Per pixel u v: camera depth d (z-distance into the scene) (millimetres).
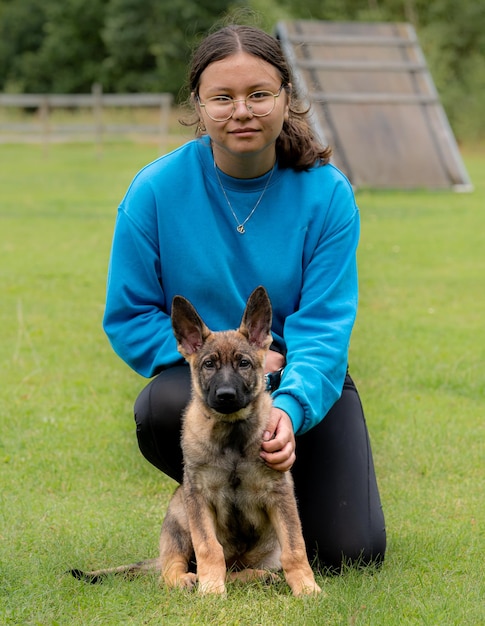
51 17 60438
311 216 5559
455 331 11625
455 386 9539
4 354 10633
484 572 5316
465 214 21484
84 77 60000
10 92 59219
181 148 5730
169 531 5320
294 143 5547
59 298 13547
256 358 5164
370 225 19812
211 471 5066
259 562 5402
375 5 45406
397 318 12297
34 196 25312
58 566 5387
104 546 5840
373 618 4562
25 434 8117
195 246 5551
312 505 5527
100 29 59875
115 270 5660
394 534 6008
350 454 5629
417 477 7188
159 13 56000
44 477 7176
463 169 26000
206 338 5242
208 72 5234
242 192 5539
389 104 25719
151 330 5645
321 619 4531
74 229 19781
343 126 25016
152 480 7168
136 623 4602
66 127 37094
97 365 10305
